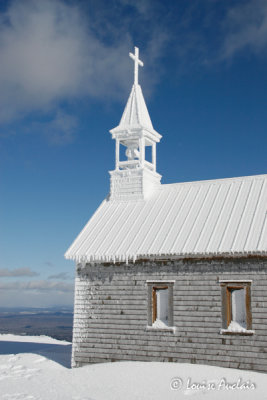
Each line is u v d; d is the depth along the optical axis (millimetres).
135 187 23547
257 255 17359
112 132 24828
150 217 21500
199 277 18281
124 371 16922
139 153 24109
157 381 15531
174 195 22625
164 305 19609
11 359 21562
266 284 17047
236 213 19438
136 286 19500
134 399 13953
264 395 13641
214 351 17516
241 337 17156
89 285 20500
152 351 18625
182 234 19375
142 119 24906
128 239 20375
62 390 15289
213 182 22281
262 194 20062
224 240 18078
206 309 17938
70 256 20469
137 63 26984
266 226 17984
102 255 19891
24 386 16000
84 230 22141
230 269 17750
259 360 16703
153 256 19125
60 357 22781
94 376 16766
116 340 19422
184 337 18125
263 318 16906
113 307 19781
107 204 23859
